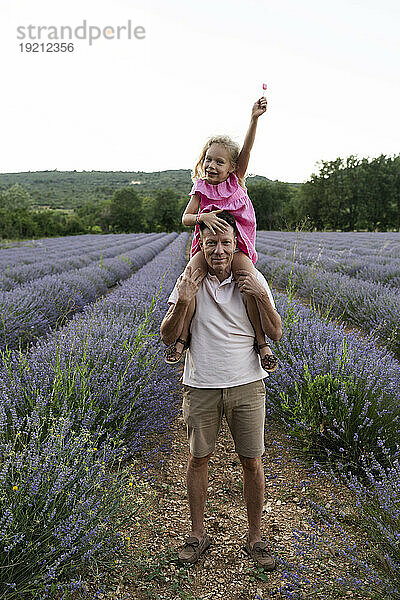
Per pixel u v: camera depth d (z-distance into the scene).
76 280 9.96
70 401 3.19
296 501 3.04
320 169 72.44
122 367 3.77
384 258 14.50
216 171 2.47
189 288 2.22
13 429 2.78
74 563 2.23
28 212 62.84
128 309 6.07
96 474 2.54
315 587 2.23
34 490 2.15
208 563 2.52
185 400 2.48
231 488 3.24
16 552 2.09
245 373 2.38
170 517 2.90
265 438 3.88
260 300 2.21
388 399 3.41
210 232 2.24
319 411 3.40
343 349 3.89
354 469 3.22
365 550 2.48
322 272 11.07
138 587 2.32
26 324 6.23
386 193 72.06
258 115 2.47
